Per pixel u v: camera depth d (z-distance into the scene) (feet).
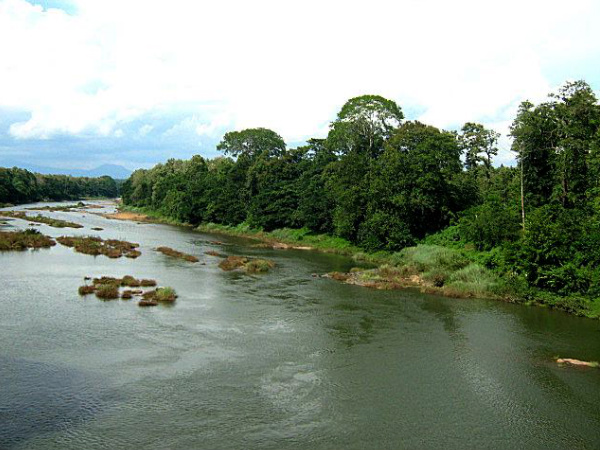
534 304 117.70
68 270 145.18
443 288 130.11
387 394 67.05
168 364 74.54
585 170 159.12
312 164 279.49
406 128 225.97
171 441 53.36
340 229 214.48
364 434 56.39
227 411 60.49
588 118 162.71
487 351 84.99
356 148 258.78
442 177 196.75
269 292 125.49
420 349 85.15
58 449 51.13
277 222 268.41
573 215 134.10
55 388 64.85
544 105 170.71
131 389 65.51
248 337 88.79
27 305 103.30
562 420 61.21
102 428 55.52
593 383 72.43
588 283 117.70
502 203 182.91
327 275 151.74
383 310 109.91
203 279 140.05
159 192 416.87
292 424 57.93
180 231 294.66
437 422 59.82
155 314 100.99
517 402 65.82
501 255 139.54
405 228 188.14
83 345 80.94
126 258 174.91
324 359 79.25
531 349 86.43
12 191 507.71
